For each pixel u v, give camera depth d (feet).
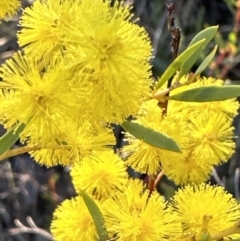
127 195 0.73
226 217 0.73
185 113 0.77
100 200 0.79
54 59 0.64
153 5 1.97
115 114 0.65
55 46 0.65
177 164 0.76
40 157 0.73
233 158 1.77
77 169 0.78
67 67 0.62
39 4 0.66
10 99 0.64
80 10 0.63
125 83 0.63
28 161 2.00
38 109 0.64
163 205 0.72
